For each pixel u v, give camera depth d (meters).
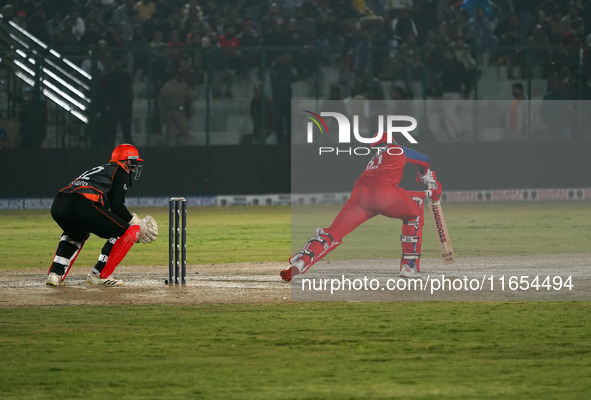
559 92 93.75
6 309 33.91
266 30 102.06
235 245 58.34
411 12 105.19
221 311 33.50
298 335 29.27
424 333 29.55
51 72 86.38
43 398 22.06
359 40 101.44
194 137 91.06
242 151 88.19
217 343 28.12
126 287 39.44
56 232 67.00
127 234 38.91
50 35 100.19
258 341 28.39
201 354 26.64
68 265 39.59
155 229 40.09
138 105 90.56
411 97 91.00
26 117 85.19
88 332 29.75
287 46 94.06
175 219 40.00
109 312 33.28
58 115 85.94
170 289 38.88
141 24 101.69
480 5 109.12
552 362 25.56
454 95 92.31
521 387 22.95
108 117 86.69
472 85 92.62
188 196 87.44
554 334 29.30
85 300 35.94
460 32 103.69
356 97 89.75
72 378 23.92
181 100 89.19
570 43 102.56
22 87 85.25
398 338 28.78
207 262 49.38
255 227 69.75
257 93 89.62
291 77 90.25
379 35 102.19
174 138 89.75
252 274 43.88
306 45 98.56
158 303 35.22
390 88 91.88
